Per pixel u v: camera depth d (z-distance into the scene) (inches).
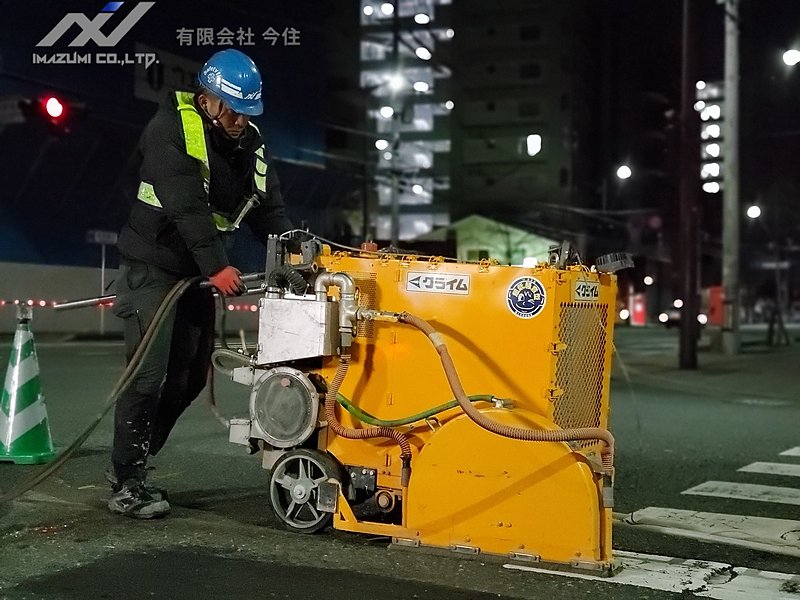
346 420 189.5
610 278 197.8
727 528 215.9
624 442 347.9
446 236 2128.4
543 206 2267.5
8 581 159.2
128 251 201.8
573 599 156.1
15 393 262.5
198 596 153.1
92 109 940.0
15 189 908.6
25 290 868.0
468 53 2404.0
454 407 179.2
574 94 2381.9
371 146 2250.2
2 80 871.7
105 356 637.9
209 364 216.8
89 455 276.7
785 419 428.8
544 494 168.1
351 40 2277.3
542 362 174.7
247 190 203.5
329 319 183.9
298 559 174.2
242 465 268.7
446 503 175.3
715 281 2404.0
